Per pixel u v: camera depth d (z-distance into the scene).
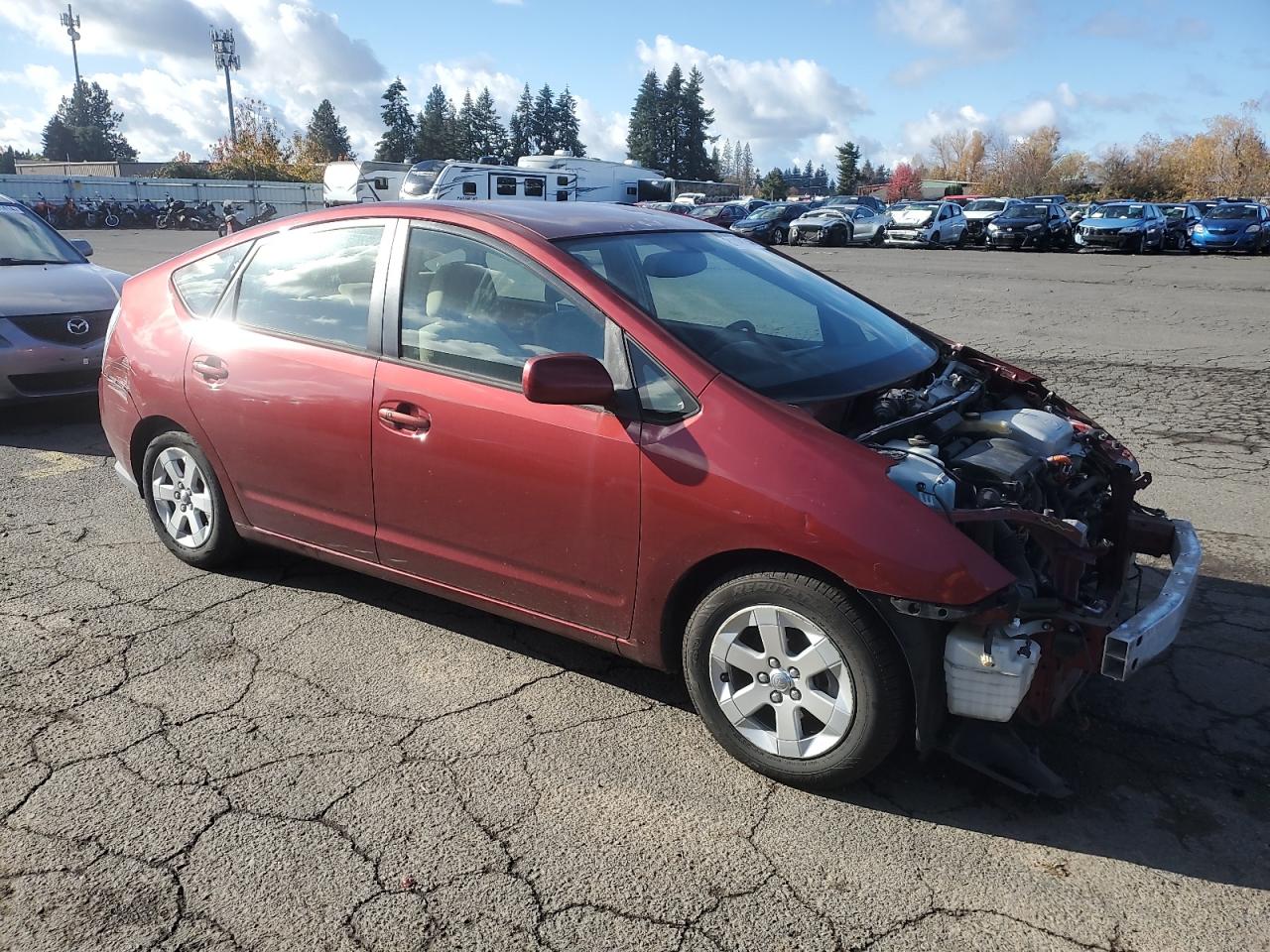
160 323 4.39
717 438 2.91
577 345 3.22
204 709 3.40
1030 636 2.69
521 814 2.86
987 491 2.90
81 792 2.95
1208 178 74.94
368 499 3.71
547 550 3.29
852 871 2.63
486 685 3.58
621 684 3.60
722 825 2.82
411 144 108.69
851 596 2.77
